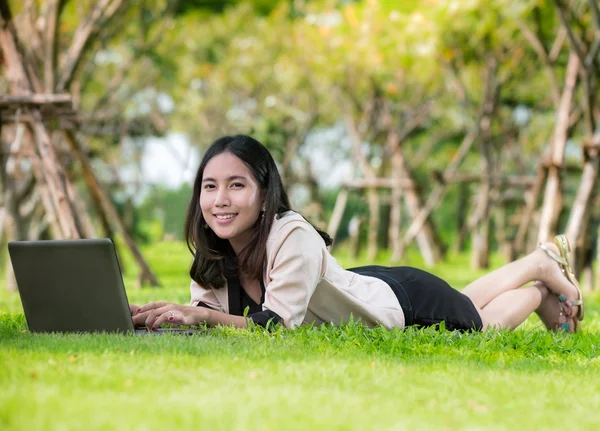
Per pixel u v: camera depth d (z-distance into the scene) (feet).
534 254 17.43
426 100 72.90
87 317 13.92
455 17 50.24
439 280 16.07
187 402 9.38
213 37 72.64
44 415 8.61
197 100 79.46
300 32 65.62
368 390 10.57
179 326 15.42
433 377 11.64
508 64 62.28
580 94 62.80
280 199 14.94
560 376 12.41
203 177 14.67
